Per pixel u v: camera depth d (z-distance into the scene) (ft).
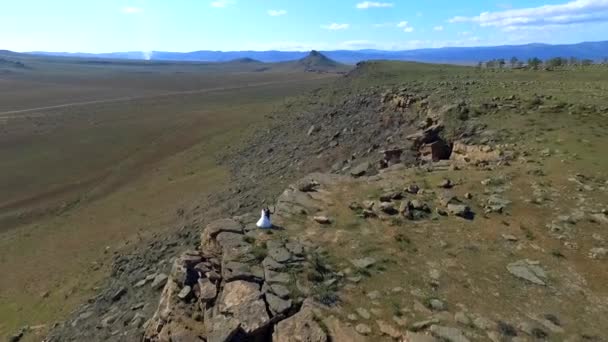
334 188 67.31
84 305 77.77
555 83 139.44
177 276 46.32
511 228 52.70
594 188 59.88
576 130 82.94
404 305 38.50
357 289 40.83
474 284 42.16
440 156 90.89
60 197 162.30
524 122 91.25
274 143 177.47
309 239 50.37
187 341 38.58
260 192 118.11
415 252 47.91
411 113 126.62
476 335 34.96
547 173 66.08
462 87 139.74
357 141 131.64
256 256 45.85
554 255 47.16
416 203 58.54
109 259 99.91
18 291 95.09
